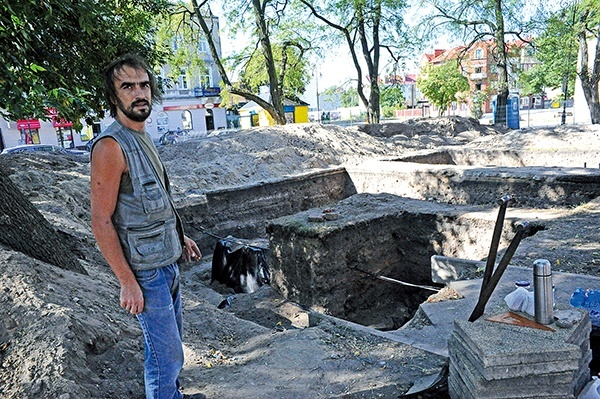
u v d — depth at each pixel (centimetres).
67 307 330
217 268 883
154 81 239
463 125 2033
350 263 740
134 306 218
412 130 1933
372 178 1256
